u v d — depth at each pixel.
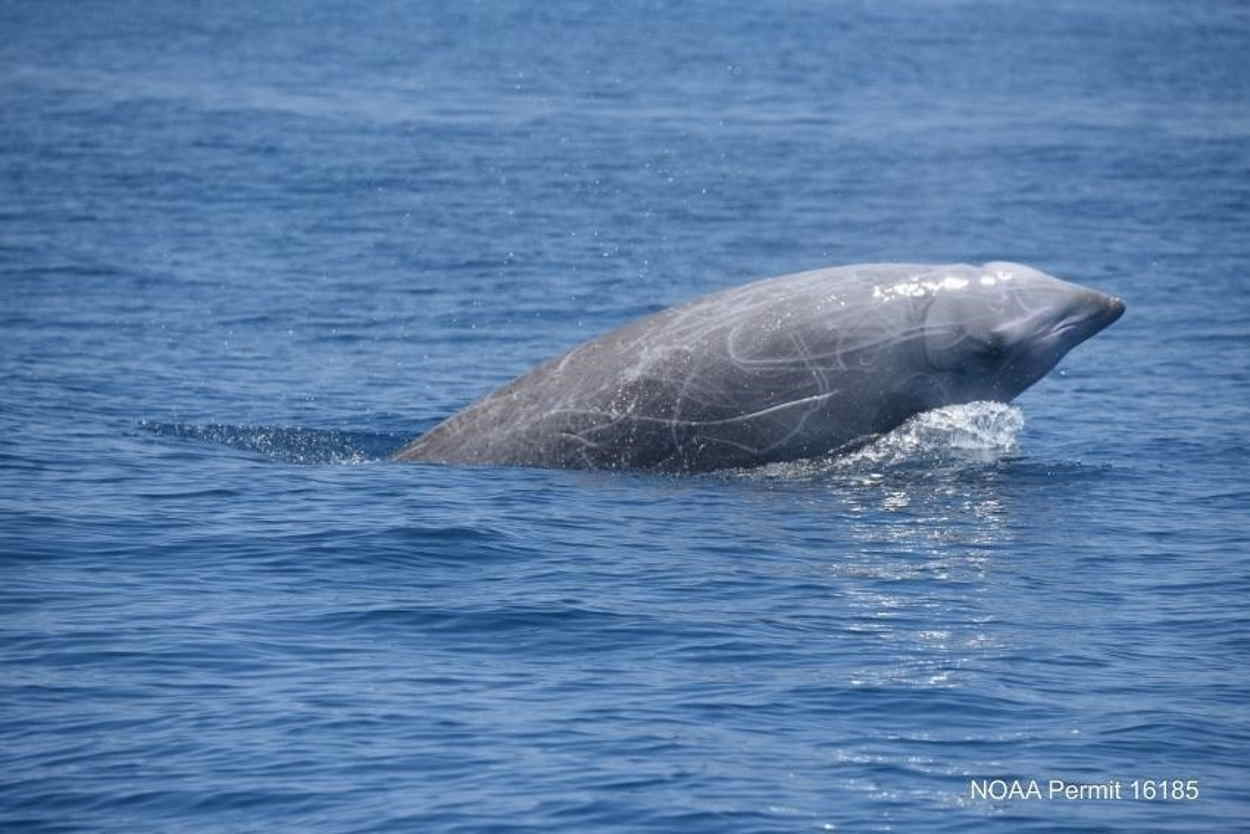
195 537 59.38
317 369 98.88
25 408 82.69
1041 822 38.16
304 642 49.12
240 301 120.81
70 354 99.88
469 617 51.62
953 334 69.75
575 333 112.75
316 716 43.41
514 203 172.00
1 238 144.00
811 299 70.88
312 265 136.75
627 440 71.00
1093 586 56.69
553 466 71.75
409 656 48.22
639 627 51.19
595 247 148.25
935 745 42.47
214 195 171.00
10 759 40.75
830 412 70.31
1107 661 49.09
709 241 152.75
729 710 44.56
